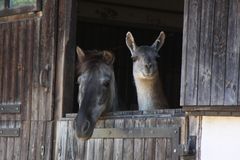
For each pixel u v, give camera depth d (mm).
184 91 10016
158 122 10547
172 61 18344
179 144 10117
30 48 13078
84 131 10711
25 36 13203
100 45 17891
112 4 17797
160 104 12266
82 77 11281
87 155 11672
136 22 18016
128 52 18000
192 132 9977
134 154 10852
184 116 10117
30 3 13117
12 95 13336
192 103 9891
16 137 13188
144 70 11828
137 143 10828
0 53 13656
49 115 12547
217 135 9633
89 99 10969
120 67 17828
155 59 12008
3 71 13555
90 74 11195
